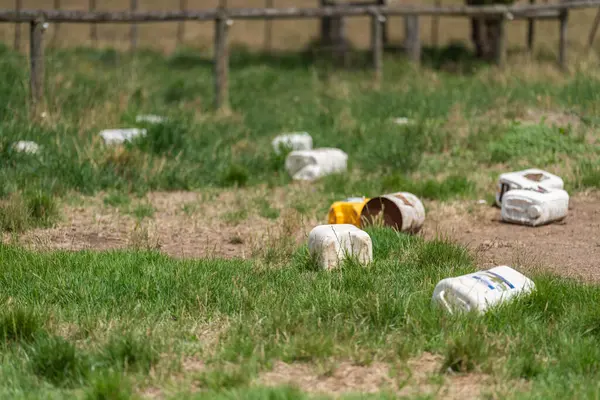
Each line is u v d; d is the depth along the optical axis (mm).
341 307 11172
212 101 30125
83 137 22266
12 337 10555
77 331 10750
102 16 26406
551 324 10828
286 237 15242
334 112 27281
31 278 12641
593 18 60406
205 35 54406
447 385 9211
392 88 30141
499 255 14953
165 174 20391
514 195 17438
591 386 8930
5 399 8812
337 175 21047
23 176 19047
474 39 40281
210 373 9367
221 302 11758
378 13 32562
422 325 10633
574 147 22312
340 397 8750
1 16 23578
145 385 9242
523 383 9312
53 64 26438
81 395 9016
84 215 17516
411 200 16562
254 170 21969
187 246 15586
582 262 14523
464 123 24828
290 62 41375
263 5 61812
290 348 10023
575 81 27969
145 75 35094
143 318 11102
